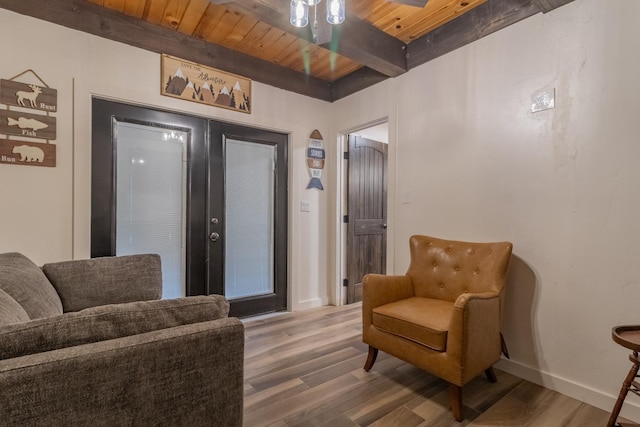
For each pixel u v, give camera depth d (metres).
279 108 3.31
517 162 2.12
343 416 1.65
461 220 2.44
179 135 2.78
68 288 1.79
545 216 1.99
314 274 3.62
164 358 0.80
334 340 2.64
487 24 2.28
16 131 2.07
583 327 1.82
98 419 0.72
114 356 0.74
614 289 1.72
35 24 2.13
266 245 3.34
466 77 2.42
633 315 1.66
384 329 1.97
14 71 2.06
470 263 2.14
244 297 3.17
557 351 1.92
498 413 1.69
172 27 2.62
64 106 2.22
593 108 1.80
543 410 1.72
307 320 3.15
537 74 2.03
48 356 0.69
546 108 1.98
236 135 3.09
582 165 1.83
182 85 2.71
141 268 2.06
